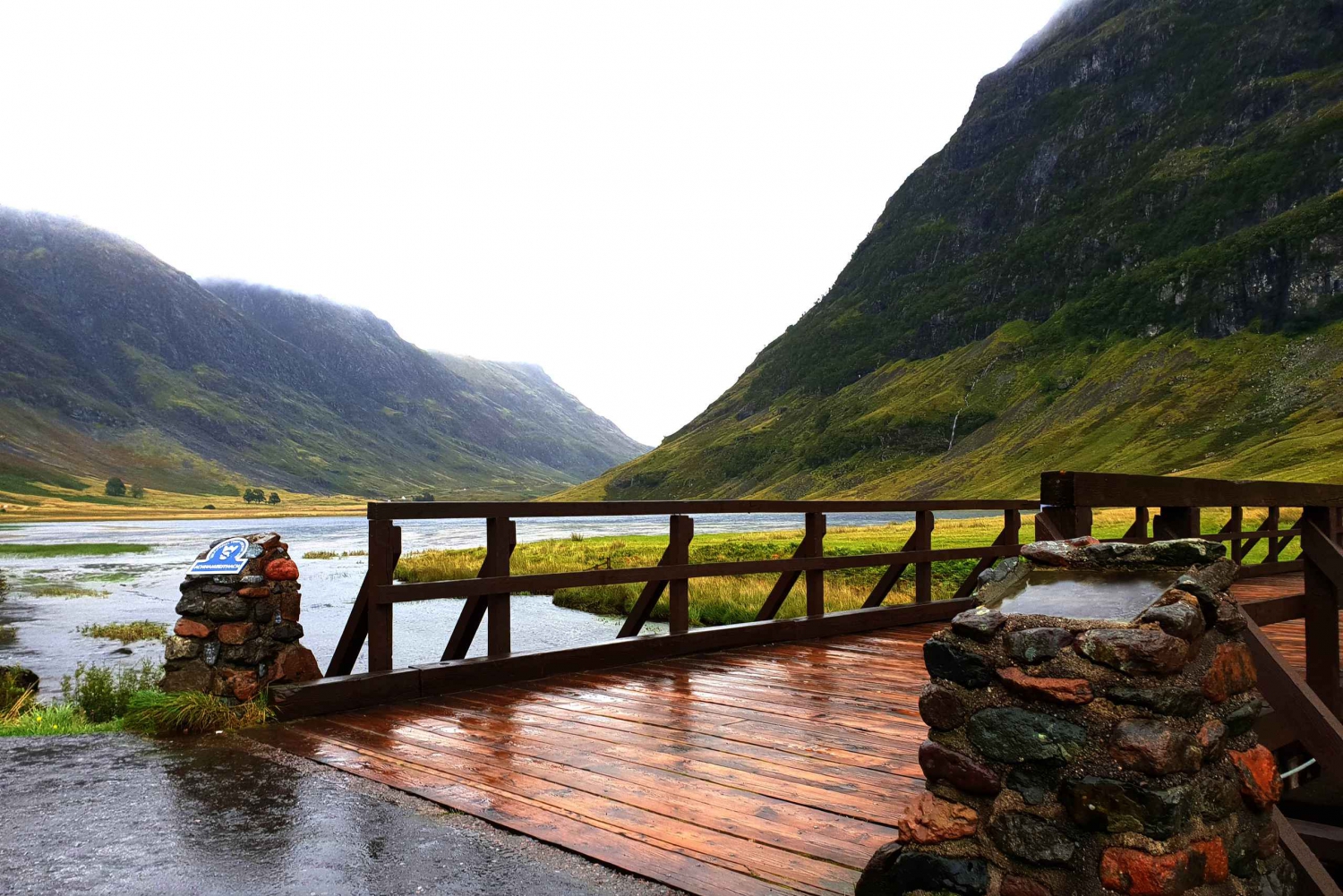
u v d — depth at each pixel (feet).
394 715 16.60
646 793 12.05
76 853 10.01
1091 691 6.76
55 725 16.60
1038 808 6.90
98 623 71.72
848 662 22.03
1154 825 6.28
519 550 115.14
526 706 17.33
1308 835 13.21
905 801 11.70
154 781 12.67
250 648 16.28
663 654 22.47
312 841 10.37
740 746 14.47
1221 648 7.16
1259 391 527.40
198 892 8.97
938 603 29.60
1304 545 14.76
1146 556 7.83
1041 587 8.06
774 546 95.20
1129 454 498.69
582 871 9.52
